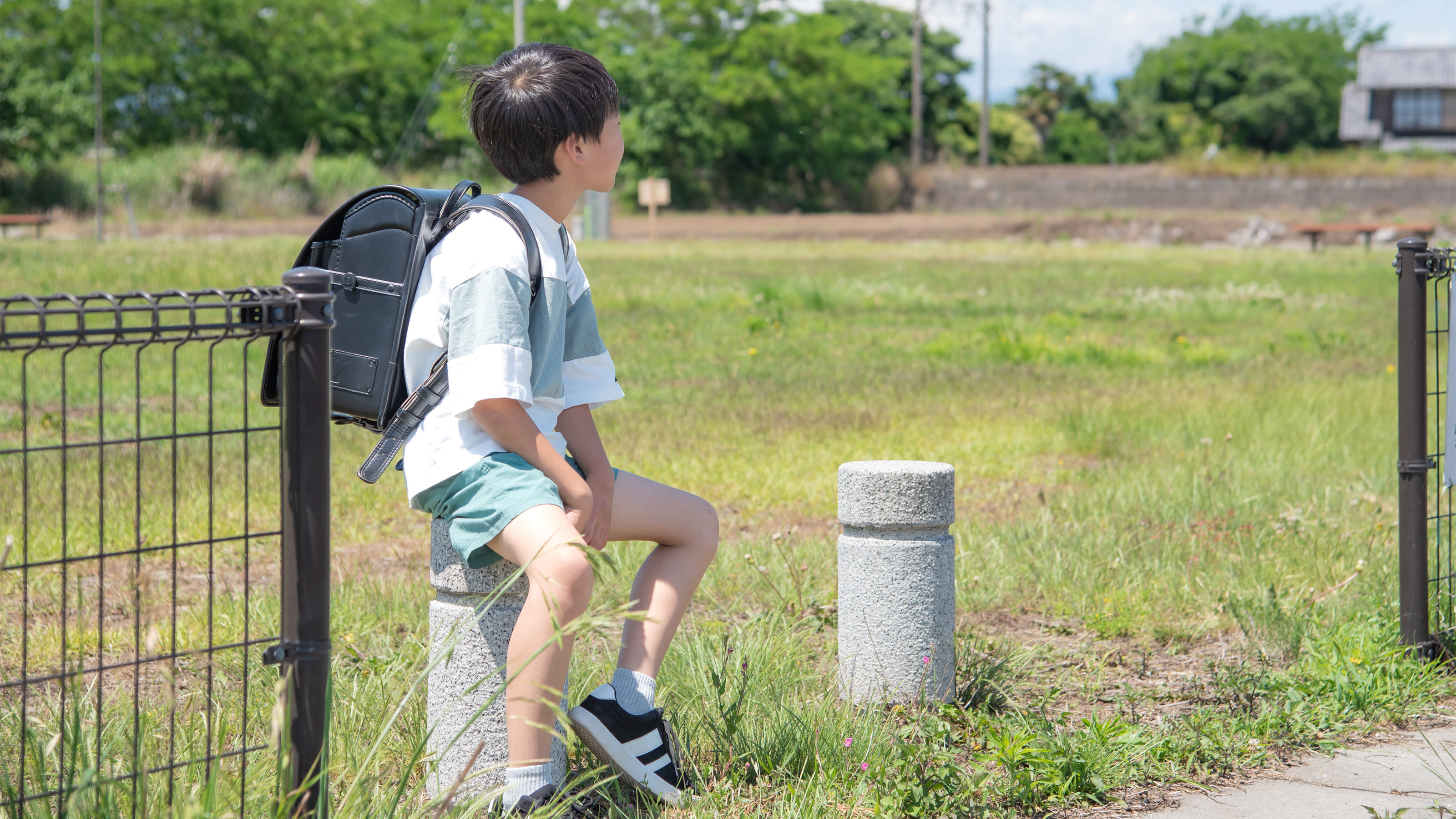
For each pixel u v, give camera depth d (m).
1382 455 7.22
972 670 3.63
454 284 2.45
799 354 12.12
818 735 3.02
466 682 2.64
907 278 21.77
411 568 4.98
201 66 47.91
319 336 2.12
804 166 51.94
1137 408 8.89
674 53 49.97
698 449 7.39
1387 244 37.38
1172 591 4.57
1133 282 21.69
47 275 16.39
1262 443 7.51
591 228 34.81
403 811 2.48
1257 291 19.19
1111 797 2.89
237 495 5.95
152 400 8.74
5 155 34.69
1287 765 3.10
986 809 2.76
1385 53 70.00
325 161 40.44
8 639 3.93
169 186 36.03
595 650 3.70
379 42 52.12
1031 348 12.34
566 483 2.49
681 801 2.70
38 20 46.06
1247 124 80.38
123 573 4.75
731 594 4.58
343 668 3.60
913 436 7.89
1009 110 83.81
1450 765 3.09
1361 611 4.22
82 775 2.20
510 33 50.75
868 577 3.39
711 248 30.81
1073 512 5.84
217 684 3.48
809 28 52.59
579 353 2.75
